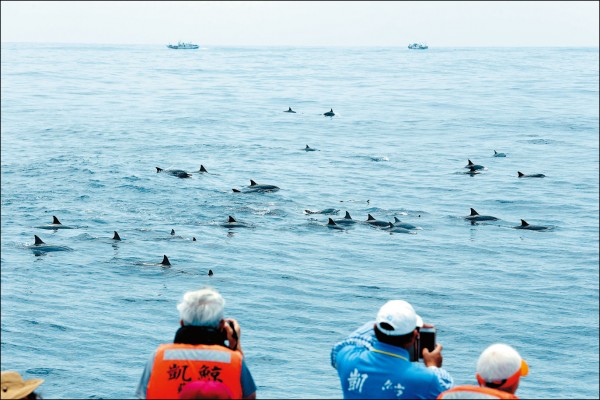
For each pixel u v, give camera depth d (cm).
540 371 1883
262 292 2497
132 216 3619
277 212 3716
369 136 6688
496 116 8300
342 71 16988
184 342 590
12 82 12512
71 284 2573
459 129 7212
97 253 2969
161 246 3078
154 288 2544
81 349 1983
